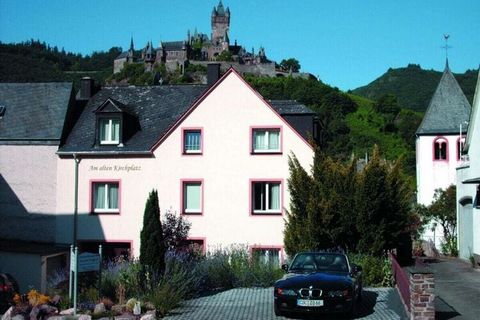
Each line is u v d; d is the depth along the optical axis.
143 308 16.33
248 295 19.80
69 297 17.36
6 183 32.66
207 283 21.38
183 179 30.98
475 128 28.62
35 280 27.27
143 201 31.27
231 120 30.89
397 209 24.09
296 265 16.86
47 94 34.94
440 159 54.56
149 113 34.41
